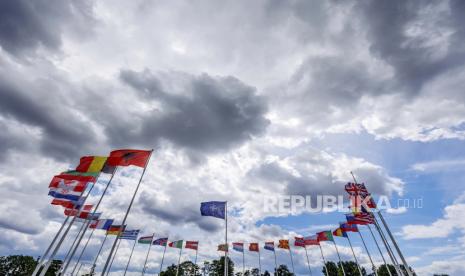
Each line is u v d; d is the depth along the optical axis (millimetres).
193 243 51500
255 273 131375
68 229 20422
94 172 22656
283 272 115750
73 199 21797
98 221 37188
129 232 43406
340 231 46438
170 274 111062
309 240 47156
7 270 92812
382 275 84562
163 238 52906
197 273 114750
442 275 110688
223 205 29734
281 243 53000
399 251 20625
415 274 82875
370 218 23719
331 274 98938
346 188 25000
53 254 19141
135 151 22547
